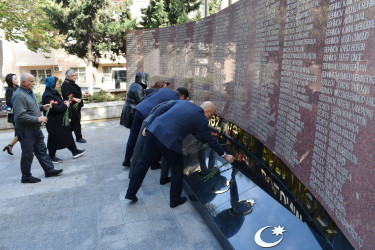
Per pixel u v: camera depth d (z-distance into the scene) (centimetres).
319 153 208
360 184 157
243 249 237
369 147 149
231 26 409
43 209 347
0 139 671
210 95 498
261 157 347
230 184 331
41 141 429
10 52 2122
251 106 359
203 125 307
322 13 202
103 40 1279
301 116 237
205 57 507
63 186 411
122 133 698
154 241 283
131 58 771
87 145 604
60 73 2292
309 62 221
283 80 272
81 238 290
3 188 405
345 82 173
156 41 695
